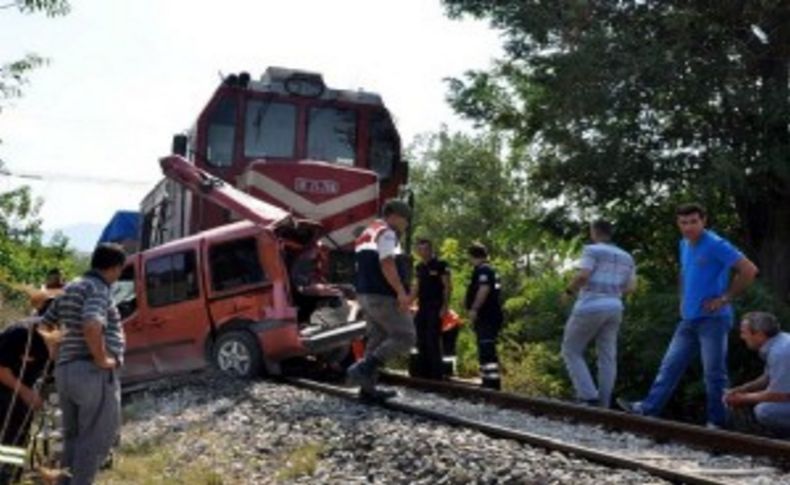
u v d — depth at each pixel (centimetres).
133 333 1434
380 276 1034
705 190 1919
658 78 1925
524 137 2361
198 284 1384
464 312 2259
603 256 1124
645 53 1952
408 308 1038
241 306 1353
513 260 3194
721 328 1005
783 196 2112
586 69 1945
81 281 663
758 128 2012
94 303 651
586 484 677
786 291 2116
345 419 978
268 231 1352
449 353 1522
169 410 1199
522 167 2420
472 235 5078
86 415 661
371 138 1681
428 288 1398
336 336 1351
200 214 1584
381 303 1034
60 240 3150
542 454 790
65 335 665
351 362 1505
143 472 870
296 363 1465
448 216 5294
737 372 1711
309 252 1429
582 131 2045
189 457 940
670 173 2047
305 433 948
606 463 761
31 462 585
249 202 1413
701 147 2055
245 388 1236
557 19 2059
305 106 1652
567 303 1955
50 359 658
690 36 2023
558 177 2155
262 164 1523
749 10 2025
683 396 1698
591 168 2059
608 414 993
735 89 1962
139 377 1431
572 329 1134
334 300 1430
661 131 2070
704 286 1003
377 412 1020
